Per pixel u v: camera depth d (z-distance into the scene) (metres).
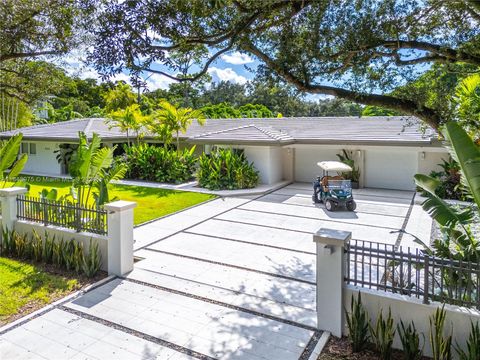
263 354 4.83
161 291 6.70
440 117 6.77
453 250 6.04
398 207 14.11
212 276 7.40
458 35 5.98
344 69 6.23
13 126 27.41
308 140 18.09
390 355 4.64
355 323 4.81
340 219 12.32
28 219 8.59
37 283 6.91
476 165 4.73
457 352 4.36
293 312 5.92
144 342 5.11
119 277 7.28
